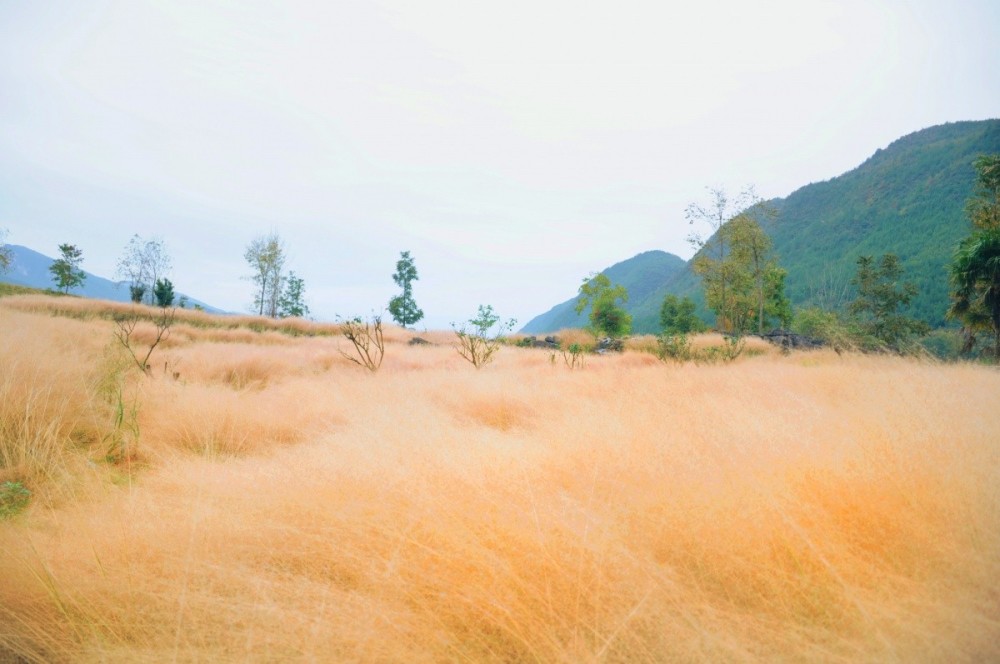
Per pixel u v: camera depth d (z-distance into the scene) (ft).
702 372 25.20
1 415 12.51
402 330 90.07
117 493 8.81
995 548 5.09
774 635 4.51
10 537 6.80
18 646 4.94
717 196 157.69
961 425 8.75
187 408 15.42
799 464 7.86
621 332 118.42
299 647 4.65
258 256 152.46
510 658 4.66
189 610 5.17
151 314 84.58
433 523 6.68
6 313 31.12
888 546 5.56
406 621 4.98
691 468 8.21
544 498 7.68
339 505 7.52
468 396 20.39
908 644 4.23
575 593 5.28
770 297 169.68
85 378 16.21
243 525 7.02
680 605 4.93
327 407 16.98
